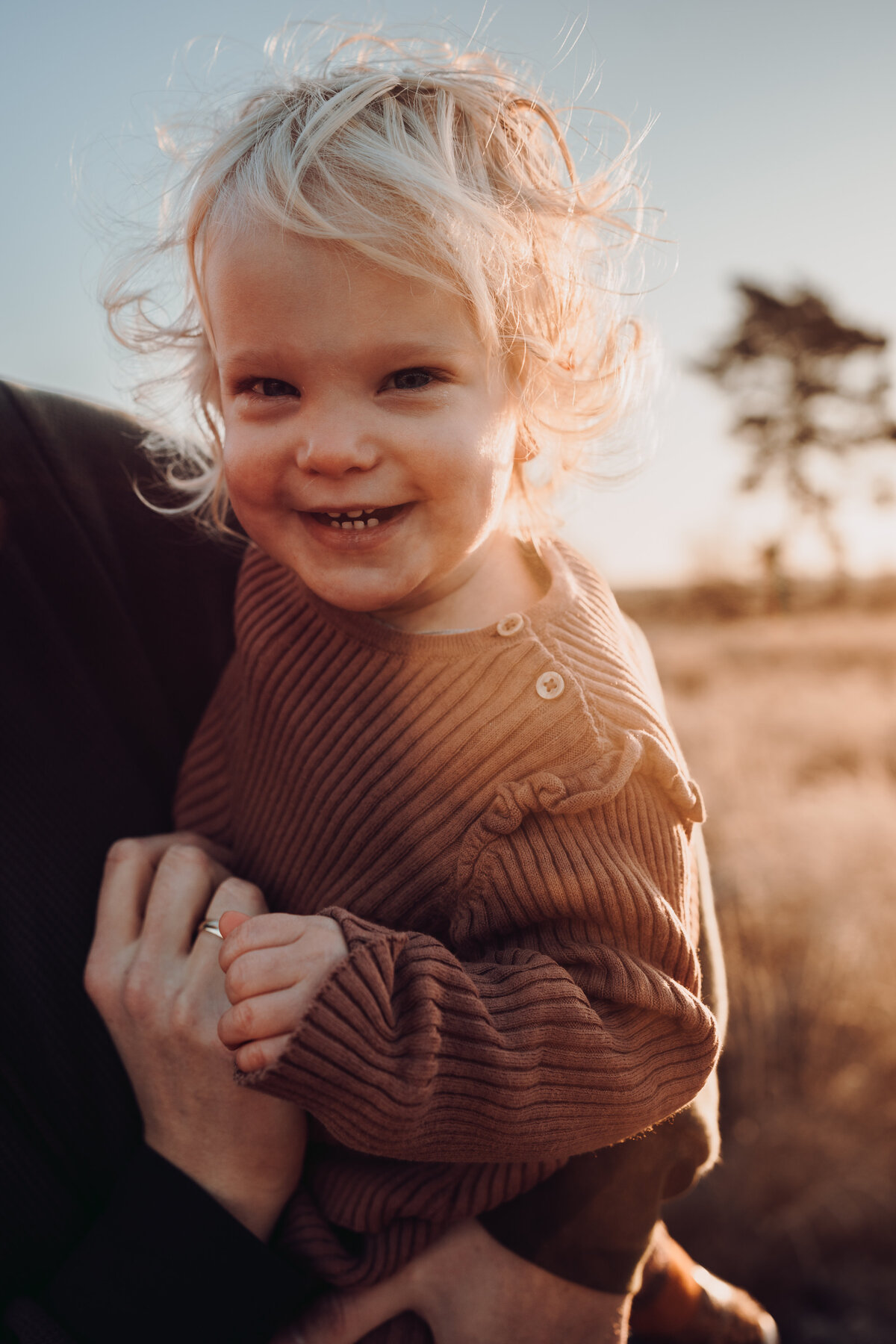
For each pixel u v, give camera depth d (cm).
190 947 107
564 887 100
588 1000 97
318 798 111
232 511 142
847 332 3064
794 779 598
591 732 104
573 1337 102
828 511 3075
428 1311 103
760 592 1973
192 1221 94
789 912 373
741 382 3180
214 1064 98
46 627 114
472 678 108
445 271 95
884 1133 282
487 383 100
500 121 115
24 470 114
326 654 114
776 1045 310
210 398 129
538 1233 102
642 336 141
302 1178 109
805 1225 259
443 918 106
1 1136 93
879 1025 310
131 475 131
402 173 97
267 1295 93
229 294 95
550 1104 90
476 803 104
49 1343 88
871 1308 243
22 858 105
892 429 3022
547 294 115
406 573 99
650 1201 108
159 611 132
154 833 123
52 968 102
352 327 92
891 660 1205
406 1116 81
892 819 461
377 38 132
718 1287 156
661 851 106
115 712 123
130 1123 102
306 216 91
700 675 1180
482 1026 88
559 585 118
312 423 94
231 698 127
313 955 85
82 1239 96
